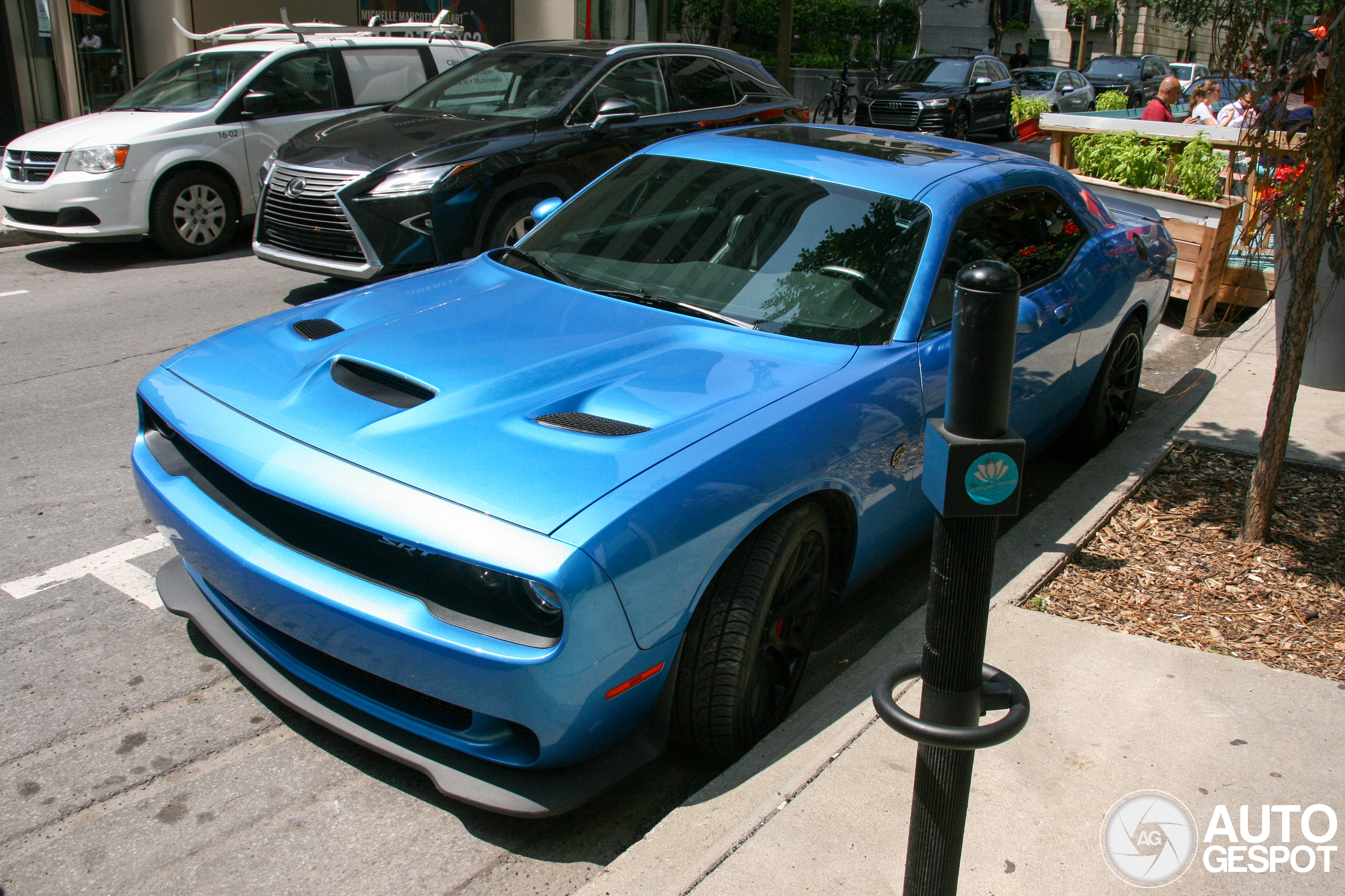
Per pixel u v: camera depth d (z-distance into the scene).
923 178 3.90
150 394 3.14
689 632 2.67
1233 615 3.63
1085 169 8.86
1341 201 3.75
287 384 3.00
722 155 4.20
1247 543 4.16
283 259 7.22
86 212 8.51
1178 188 7.88
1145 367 6.87
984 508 1.52
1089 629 3.43
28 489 4.52
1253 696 3.08
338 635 2.50
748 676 2.73
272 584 2.58
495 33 17.73
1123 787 2.68
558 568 2.26
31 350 6.42
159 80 9.70
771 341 3.31
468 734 2.49
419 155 6.90
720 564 2.60
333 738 3.00
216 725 3.03
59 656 3.33
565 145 7.46
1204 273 7.44
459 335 3.25
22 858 2.51
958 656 1.62
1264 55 3.70
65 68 13.70
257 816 2.68
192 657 3.36
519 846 2.63
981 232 3.89
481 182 6.97
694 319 3.43
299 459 2.62
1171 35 41.84
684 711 2.74
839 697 3.04
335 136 7.43
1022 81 25.67
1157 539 4.20
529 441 2.63
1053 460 5.34
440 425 2.70
